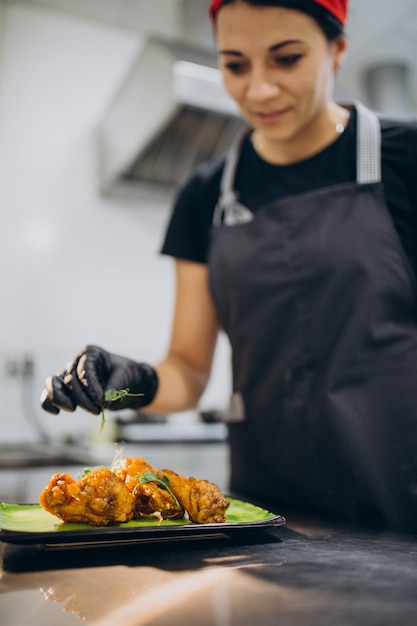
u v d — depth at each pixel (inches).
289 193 52.8
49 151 132.8
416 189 48.6
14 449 114.7
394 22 102.7
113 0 89.2
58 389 38.1
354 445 44.3
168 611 20.6
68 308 131.3
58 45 118.0
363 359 45.7
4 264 126.3
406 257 47.7
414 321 47.3
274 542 31.7
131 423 121.5
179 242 59.3
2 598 22.2
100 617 20.1
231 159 56.9
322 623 19.3
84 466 91.6
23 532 27.8
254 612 20.4
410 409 44.4
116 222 138.2
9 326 125.6
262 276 51.3
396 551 29.5
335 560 27.5
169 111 96.9
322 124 50.5
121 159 120.7
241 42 42.1
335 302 47.7
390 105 117.0
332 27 43.1
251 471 51.4
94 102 132.6
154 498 33.3
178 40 98.7
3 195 127.6
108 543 30.1
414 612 20.2
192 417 131.2
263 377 50.9
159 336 140.8
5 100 126.9
